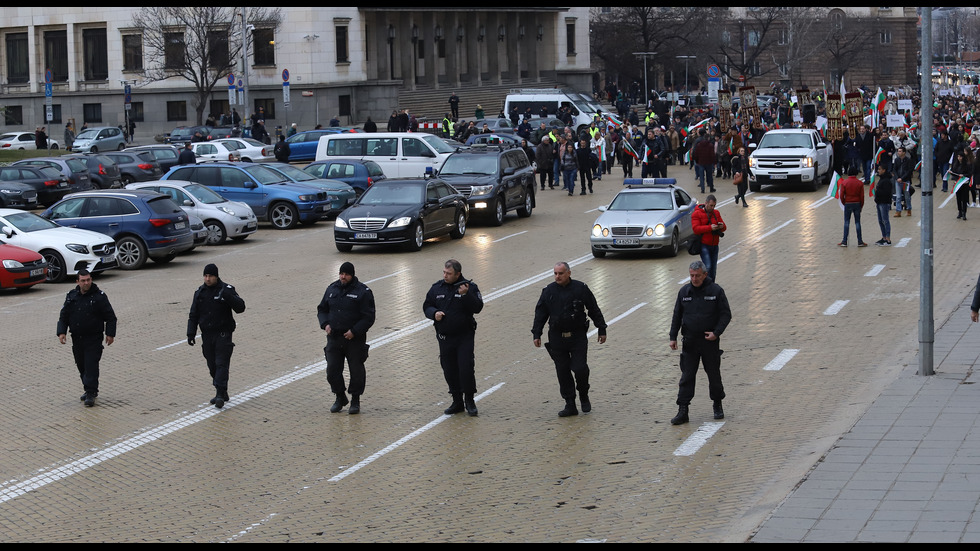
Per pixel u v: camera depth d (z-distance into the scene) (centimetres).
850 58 13962
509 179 4269
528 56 11606
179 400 1917
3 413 1859
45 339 2439
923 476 1344
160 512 1375
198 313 1878
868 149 4778
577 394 1888
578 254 3475
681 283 2922
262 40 9338
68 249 3206
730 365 2072
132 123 8719
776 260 3222
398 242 3572
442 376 2050
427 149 5147
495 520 1305
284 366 2141
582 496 1381
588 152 5047
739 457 1512
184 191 3881
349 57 9531
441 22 10738
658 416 1750
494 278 3069
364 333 1816
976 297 1811
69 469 1562
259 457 1595
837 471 1386
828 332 2308
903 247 3356
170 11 8969
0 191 4656
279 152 6328
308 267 3353
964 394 1753
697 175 5034
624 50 12206
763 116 8206
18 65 10019
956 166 4222
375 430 1719
